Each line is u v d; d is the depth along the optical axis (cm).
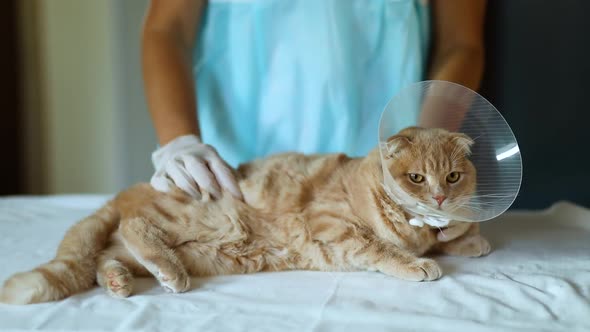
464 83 163
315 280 114
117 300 102
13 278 103
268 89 180
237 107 184
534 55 219
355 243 121
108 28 271
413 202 114
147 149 259
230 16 178
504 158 112
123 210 128
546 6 214
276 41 176
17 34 279
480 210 114
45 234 151
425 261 113
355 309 93
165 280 107
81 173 289
